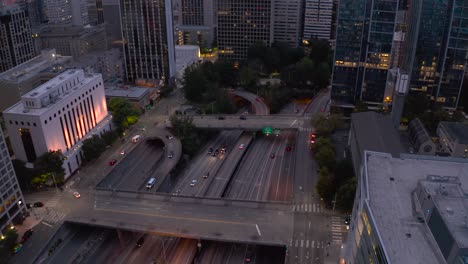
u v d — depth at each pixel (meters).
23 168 194.00
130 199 183.00
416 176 102.56
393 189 97.38
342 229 164.38
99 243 168.62
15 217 172.38
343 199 170.00
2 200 164.38
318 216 172.50
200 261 159.00
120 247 168.00
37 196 192.25
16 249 158.75
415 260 77.69
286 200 195.00
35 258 155.50
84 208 179.38
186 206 176.00
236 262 158.38
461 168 105.62
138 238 173.00
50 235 165.88
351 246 110.19
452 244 74.56
